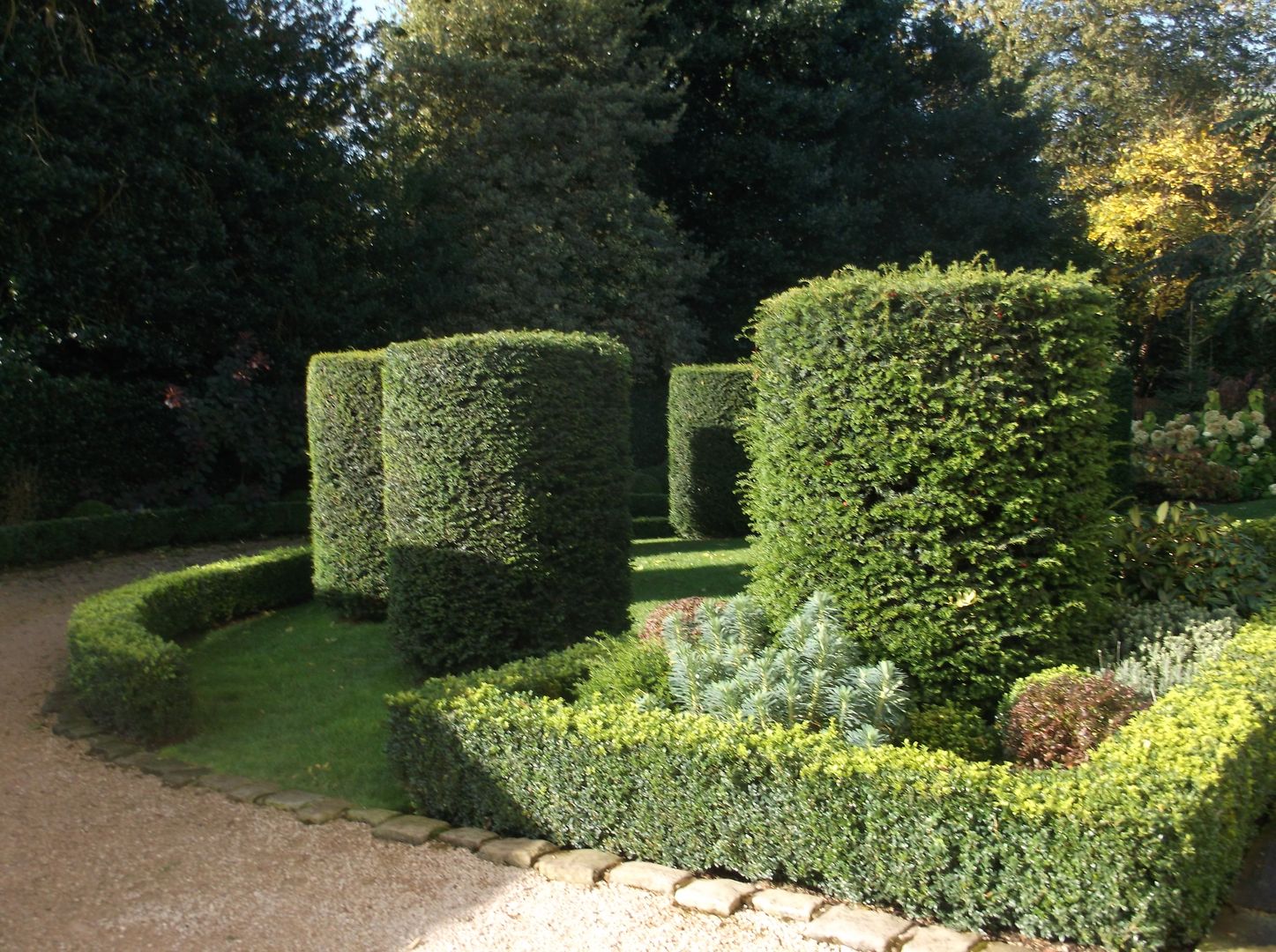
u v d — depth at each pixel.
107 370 14.63
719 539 12.84
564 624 6.57
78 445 13.30
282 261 14.71
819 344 5.21
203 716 6.12
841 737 4.27
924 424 4.98
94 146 12.78
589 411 6.73
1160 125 27.25
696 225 22.12
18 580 10.91
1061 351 5.01
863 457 5.10
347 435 8.34
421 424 6.58
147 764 5.32
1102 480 5.32
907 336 4.98
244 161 14.17
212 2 14.01
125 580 11.06
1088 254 25.27
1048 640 5.00
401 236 16.19
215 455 13.87
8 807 4.79
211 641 8.05
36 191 12.30
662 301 19.84
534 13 19.38
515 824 4.36
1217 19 28.16
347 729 5.77
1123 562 6.48
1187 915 3.27
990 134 21.95
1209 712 3.96
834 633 4.81
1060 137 29.27
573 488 6.64
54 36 12.88
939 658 4.99
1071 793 3.40
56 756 5.52
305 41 15.70
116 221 13.23
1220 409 18.16
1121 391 13.80
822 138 21.09
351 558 8.37
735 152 20.31
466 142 18.72
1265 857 3.97
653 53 19.86
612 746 4.11
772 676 4.54
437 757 4.57
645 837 4.07
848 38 21.20
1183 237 24.16
